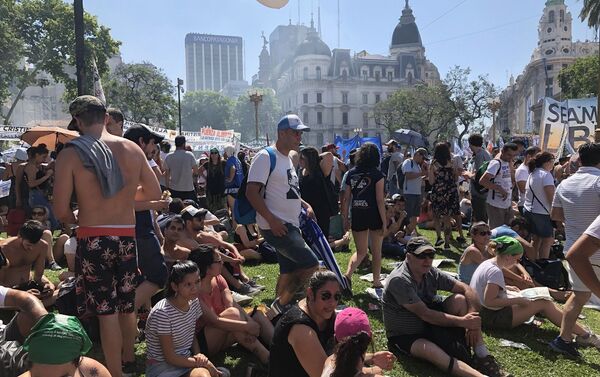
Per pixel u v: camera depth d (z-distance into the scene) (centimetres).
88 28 3466
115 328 328
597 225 254
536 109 6706
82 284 327
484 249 580
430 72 11262
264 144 3441
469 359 400
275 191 441
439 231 890
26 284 504
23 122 5988
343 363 242
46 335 218
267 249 754
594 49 8938
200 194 1389
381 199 575
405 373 392
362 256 589
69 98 3725
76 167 313
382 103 7012
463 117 6144
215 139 2450
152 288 423
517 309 484
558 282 618
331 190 643
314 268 436
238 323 393
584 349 453
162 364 347
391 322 426
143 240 416
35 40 3497
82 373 244
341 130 9956
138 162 341
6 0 3297
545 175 680
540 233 684
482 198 863
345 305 543
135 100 4825
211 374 345
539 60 8806
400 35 10888
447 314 405
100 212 321
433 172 883
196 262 402
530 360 428
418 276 423
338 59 9994
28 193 792
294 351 286
